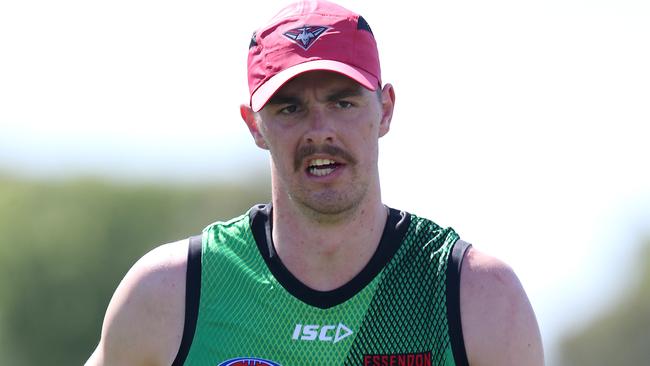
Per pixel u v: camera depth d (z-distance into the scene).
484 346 17.03
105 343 17.83
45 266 93.44
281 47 17.48
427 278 17.28
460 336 17.06
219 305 17.42
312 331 17.17
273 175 17.66
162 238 98.81
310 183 17.00
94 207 96.50
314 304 17.23
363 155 17.09
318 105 17.05
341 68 17.00
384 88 18.20
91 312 94.06
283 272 17.39
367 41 17.66
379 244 17.45
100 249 95.44
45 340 93.12
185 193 101.56
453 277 17.23
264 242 17.59
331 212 17.03
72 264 93.88
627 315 124.25
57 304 93.50
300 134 16.98
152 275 17.66
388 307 17.22
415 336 17.11
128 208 97.31
